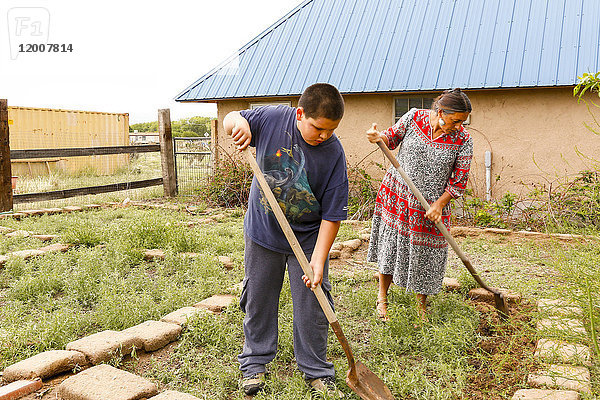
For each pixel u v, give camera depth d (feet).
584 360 10.60
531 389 9.68
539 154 30.48
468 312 13.80
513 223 27.58
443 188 13.17
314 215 9.95
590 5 31.48
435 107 12.73
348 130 35.17
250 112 9.81
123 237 21.25
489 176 31.19
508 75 30.14
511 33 32.17
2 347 11.44
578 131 29.58
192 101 38.86
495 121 31.22
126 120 66.59
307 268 9.25
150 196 39.29
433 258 13.26
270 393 10.30
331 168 9.55
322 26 39.06
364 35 36.81
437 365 10.94
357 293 15.26
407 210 13.15
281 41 39.58
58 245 21.65
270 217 9.85
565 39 30.48
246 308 10.62
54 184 46.03
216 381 10.61
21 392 9.73
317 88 8.75
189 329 12.53
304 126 8.96
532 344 12.35
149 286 16.20
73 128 59.31
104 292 14.99
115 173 60.29
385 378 10.47
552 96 29.91
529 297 15.28
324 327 10.32
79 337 12.82
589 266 13.26
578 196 24.70
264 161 9.70
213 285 16.11
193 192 40.29
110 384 9.70
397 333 12.61
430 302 14.80
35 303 15.01
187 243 21.07
